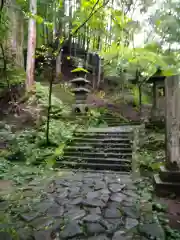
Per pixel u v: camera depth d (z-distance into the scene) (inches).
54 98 461.7
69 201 145.7
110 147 285.6
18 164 256.5
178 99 167.2
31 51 429.7
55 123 372.2
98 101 615.2
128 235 101.3
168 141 168.2
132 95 604.4
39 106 410.9
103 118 458.6
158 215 124.6
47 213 126.6
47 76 650.2
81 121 398.9
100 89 765.9
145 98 596.7
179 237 100.1
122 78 472.4
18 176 213.8
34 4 322.3
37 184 187.2
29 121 370.6
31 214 125.3
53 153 274.5
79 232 104.1
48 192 165.3
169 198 152.2
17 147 289.6
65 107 463.2
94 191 166.4
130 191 166.6
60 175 218.4
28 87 430.9
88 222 114.7
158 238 98.6
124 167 235.8
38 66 619.8
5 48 418.9
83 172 231.5
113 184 185.0
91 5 222.7
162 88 367.2
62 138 319.0
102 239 97.7
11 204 141.2
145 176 208.4
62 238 99.5
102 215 123.7
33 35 428.5
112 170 236.4
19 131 342.0
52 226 110.5
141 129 339.0
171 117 167.8
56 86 602.9
